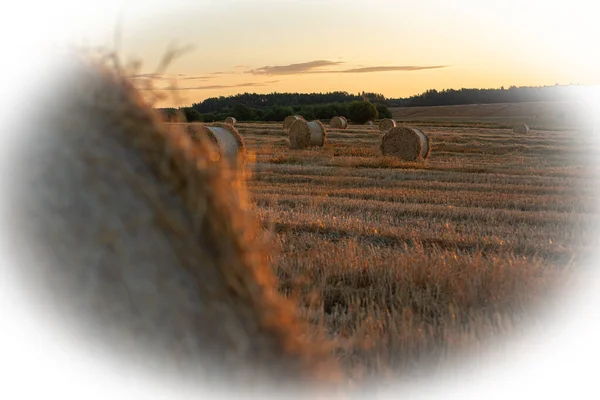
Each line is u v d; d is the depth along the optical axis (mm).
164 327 2619
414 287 6711
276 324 2895
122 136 2660
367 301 6160
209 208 2762
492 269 6973
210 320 2684
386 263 7465
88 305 2604
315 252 8031
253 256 2930
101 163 2607
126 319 2602
